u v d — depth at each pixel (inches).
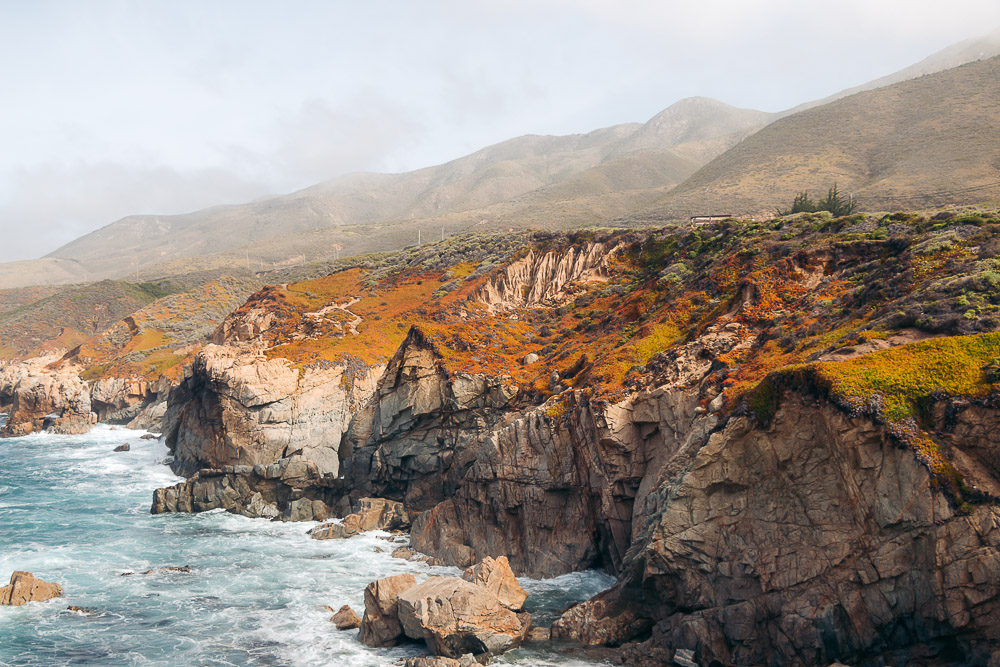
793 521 1379.2
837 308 1892.2
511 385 2566.4
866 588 1246.3
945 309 1530.5
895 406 1282.0
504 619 1545.3
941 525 1160.8
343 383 3211.1
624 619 1558.8
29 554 2242.9
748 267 2438.5
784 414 1432.1
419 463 2659.9
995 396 1210.0
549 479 2069.4
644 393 1942.7
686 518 1496.1
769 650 1339.8
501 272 4023.1
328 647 1569.9
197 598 1872.5
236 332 4099.4
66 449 4222.4
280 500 2859.3
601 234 4028.1
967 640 1123.9
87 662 1503.4
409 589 1615.4
